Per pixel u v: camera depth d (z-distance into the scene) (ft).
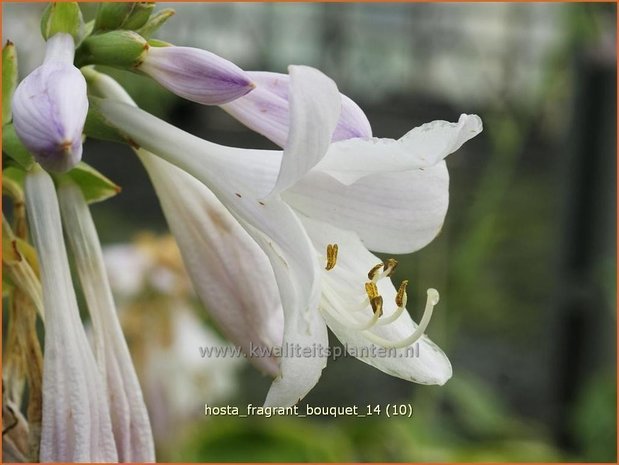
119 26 0.96
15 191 1.02
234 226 1.00
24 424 1.00
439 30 3.79
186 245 1.00
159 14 0.97
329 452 1.68
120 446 0.96
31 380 0.99
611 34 2.40
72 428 0.93
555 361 2.69
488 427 2.15
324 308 0.95
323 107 0.86
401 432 1.86
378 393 2.54
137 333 1.62
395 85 3.80
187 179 0.99
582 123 2.64
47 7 0.95
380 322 0.95
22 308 1.00
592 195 2.64
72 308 0.95
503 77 3.64
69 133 0.85
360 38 3.76
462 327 2.97
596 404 2.20
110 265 1.64
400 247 0.95
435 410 2.16
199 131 3.32
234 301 1.00
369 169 0.91
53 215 0.96
